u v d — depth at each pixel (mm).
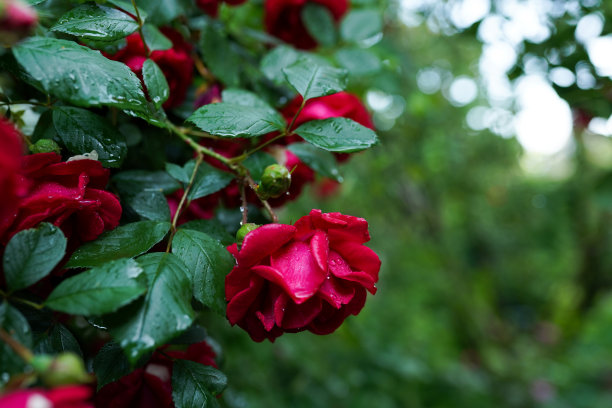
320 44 505
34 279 244
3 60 277
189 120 298
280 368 996
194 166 340
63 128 292
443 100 1243
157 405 307
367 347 1255
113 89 260
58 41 261
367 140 306
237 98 354
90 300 238
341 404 1092
